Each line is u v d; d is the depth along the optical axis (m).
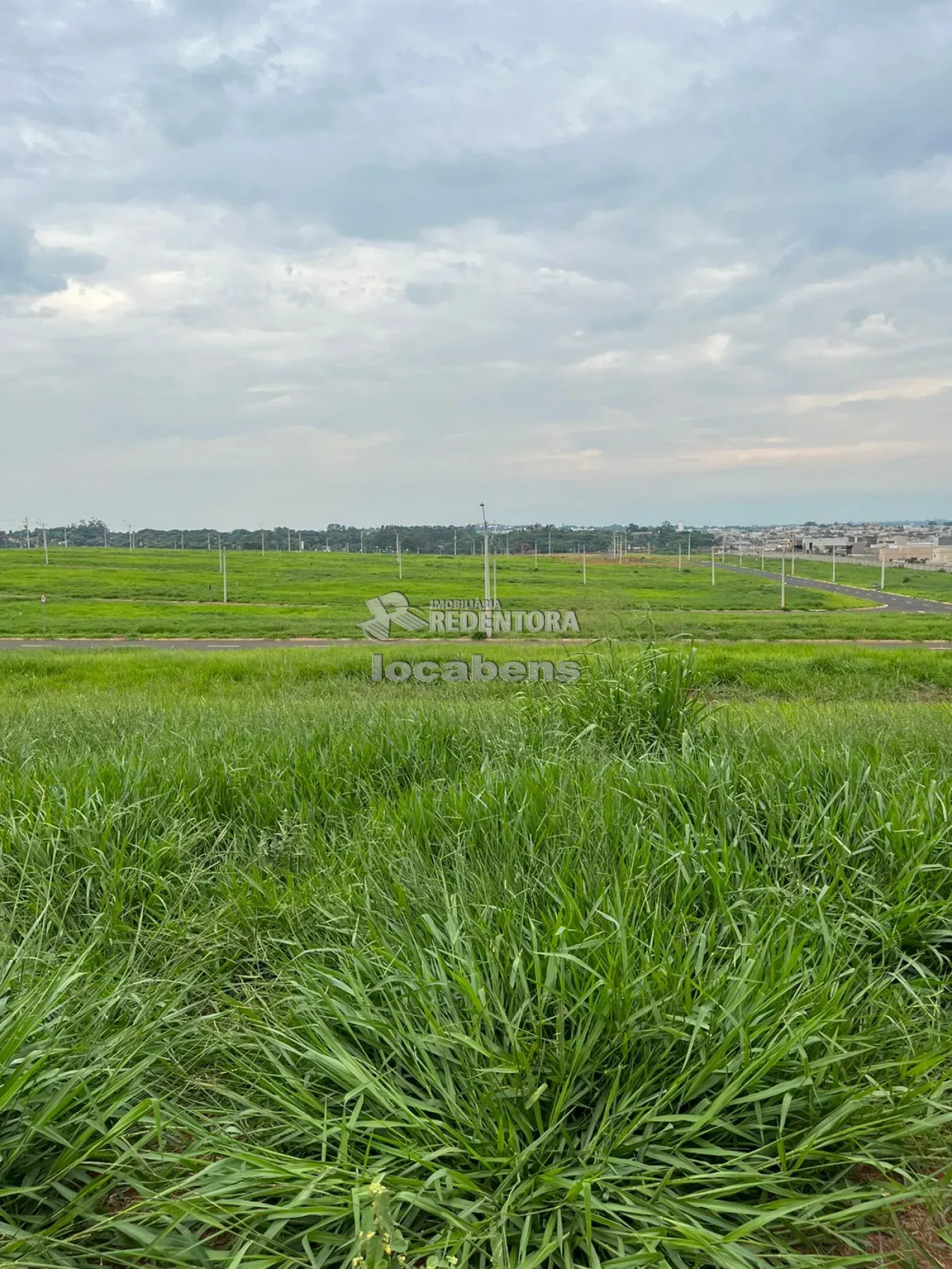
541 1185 2.04
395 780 5.07
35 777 4.78
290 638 34.94
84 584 74.00
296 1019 2.68
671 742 5.34
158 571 94.44
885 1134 2.24
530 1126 2.18
